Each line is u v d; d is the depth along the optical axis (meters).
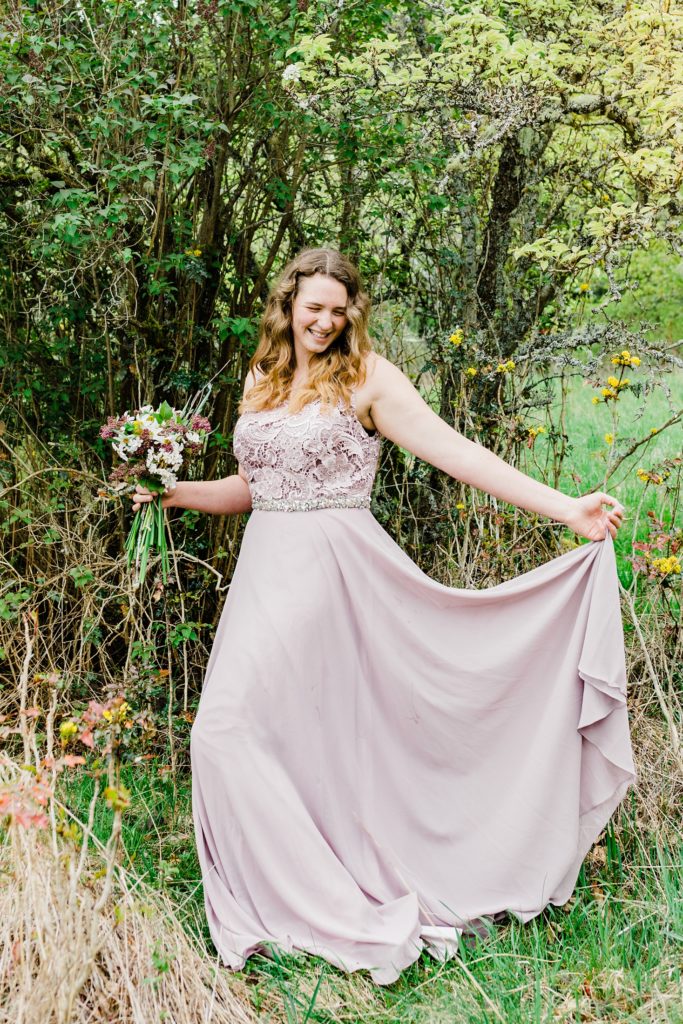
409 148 4.04
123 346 3.93
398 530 4.07
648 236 3.66
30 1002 1.92
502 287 4.56
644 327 3.92
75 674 3.50
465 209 4.43
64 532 3.63
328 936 2.48
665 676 3.39
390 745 2.75
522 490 2.72
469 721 2.74
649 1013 2.25
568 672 2.65
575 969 2.42
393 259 4.57
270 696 2.60
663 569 3.14
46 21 3.41
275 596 2.68
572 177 4.64
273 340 2.86
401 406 2.76
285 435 2.71
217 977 2.31
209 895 2.58
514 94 3.78
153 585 3.73
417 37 4.34
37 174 3.87
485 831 2.71
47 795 1.98
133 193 3.68
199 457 4.02
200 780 2.61
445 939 2.53
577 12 4.13
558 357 3.91
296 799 2.57
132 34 3.58
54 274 3.88
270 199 4.12
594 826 2.70
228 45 3.75
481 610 2.76
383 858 2.66
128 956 2.14
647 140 3.85
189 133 3.58
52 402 4.05
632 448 3.58
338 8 3.68
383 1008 2.34
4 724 3.38
